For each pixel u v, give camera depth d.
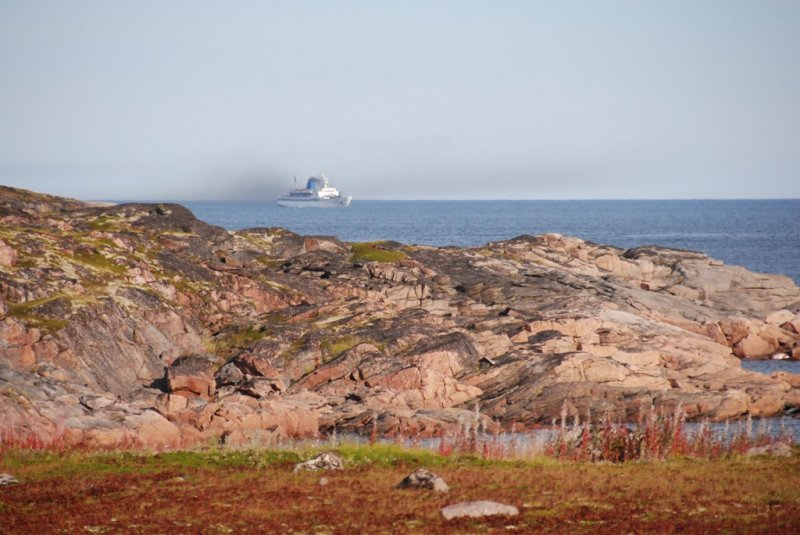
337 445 150.88
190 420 198.38
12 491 112.50
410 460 135.50
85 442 166.25
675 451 145.75
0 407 168.12
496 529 95.75
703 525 96.25
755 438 162.75
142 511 103.31
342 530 95.69
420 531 95.25
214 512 102.81
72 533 94.56
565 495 110.56
